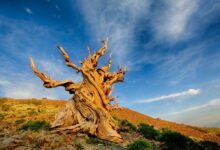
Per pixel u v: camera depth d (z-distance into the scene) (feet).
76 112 39.91
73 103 41.27
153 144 39.14
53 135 32.63
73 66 41.09
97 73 43.93
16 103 115.65
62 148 26.20
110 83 44.55
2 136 31.86
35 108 99.04
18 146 25.67
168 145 39.65
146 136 49.80
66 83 41.93
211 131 90.27
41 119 68.80
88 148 28.37
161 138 45.09
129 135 48.06
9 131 39.11
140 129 55.77
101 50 44.29
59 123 38.37
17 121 61.98
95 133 36.19
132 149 30.45
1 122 61.52
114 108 43.50
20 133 35.01
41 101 123.95
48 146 26.76
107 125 36.86
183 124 104.01
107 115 38.06
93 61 43.34
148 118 102.94
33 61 38.83
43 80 38.86
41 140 28.66
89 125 37.32
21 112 86.43
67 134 35.35
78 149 27.35
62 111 40.57
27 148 24.81
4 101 122.01
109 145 32.48
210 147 46.42
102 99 41.19
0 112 84.69
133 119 90.12
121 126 59.21
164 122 99.55
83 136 35.04
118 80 47.50
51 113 85.76
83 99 39.60
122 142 35.78
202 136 75.10
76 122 39.24
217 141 65.00
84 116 39.29
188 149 40.75
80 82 44.11
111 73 46.34
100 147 30.14
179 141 41.86
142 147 30.81
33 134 32.58
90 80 41.29
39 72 38.83
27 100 125.90
